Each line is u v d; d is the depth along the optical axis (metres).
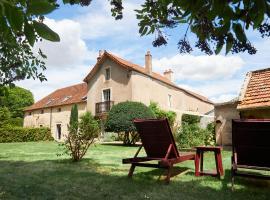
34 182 5.94
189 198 4.65
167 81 31.77
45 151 14.45
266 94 9.58
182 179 6.28
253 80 11.09
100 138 26.67
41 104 39.28
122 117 19.97
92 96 29.73
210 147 6.73
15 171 7.45
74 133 9.80
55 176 6.65
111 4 3.60
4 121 29.03
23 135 28.62
